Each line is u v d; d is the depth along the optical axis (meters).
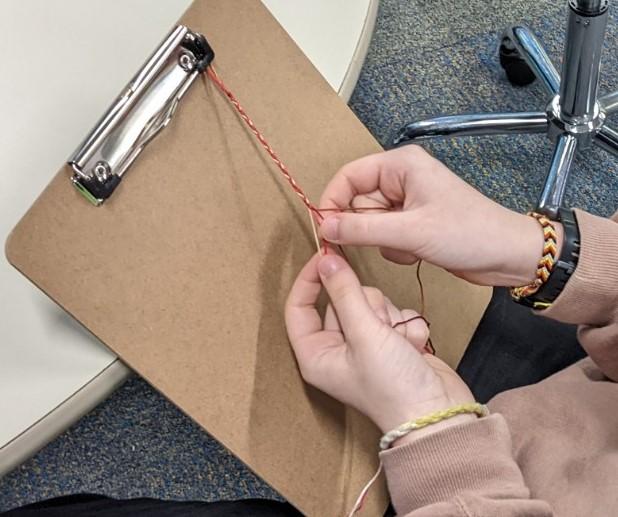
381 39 1.32
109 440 1.05
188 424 1.06
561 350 0.70
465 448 0.48
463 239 0.55
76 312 0.45
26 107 0.51
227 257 0.51
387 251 0.60
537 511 0.46
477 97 1.28
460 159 1.23
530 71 1.25
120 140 0.46
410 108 1.26
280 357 0.54
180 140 0.50
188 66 0.50
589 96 1.04
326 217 0.55
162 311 0.48
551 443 0.58
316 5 0.62
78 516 0.65
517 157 1.23
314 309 0.55
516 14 1.35
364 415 0.57
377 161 0.57
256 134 0.54
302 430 0.54
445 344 0.65
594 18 0.93
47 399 0.48
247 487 1.04
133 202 0.47
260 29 0.54
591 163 1.21
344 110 0.60
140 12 0.55
